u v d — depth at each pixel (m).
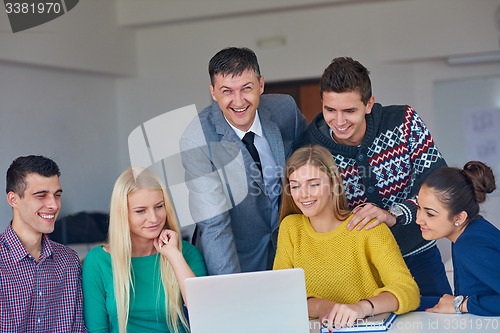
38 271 2.65
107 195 7.62
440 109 7.38
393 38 7.26
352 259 2.64
